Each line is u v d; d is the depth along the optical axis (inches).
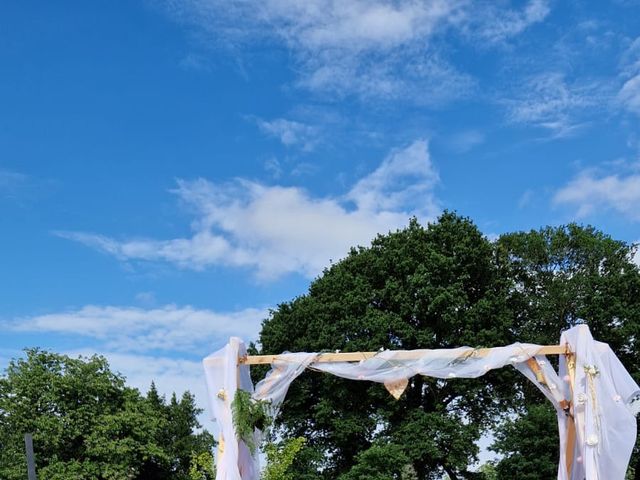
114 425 1307.8
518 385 1213.1
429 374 432.8
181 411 1660.9
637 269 1261.1
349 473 1055.0
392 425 1144.2
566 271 1326.3
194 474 906.7
